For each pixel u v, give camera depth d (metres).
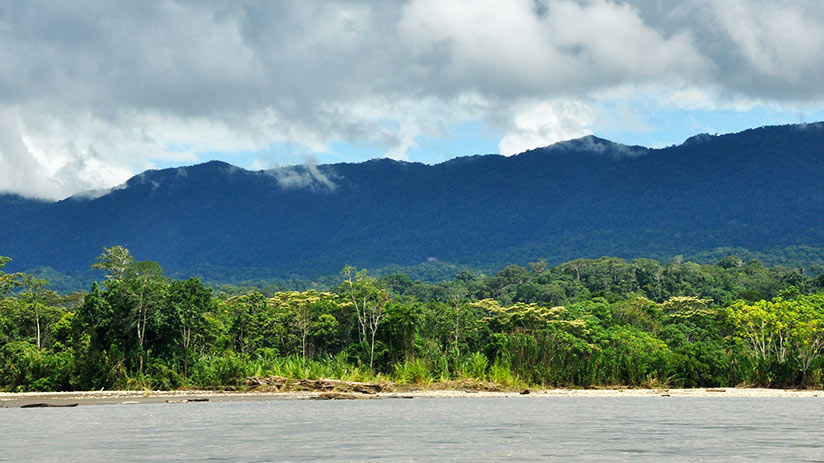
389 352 69.44
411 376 63.62
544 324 119.19
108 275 83.69
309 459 19.72
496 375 62.47
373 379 64.75
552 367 64.06
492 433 26.78
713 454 20.61
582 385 63.50
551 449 21.83
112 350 61.41
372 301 105.00
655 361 66.12
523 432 27.14
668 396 56.47
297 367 63.78
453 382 61.75
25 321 107.12
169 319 64.19
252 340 96.88
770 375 64.31
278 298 146.38
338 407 44.34
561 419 33.56
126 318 62.12
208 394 57.88
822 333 78.88
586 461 19.22
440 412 38.91
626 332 112.06
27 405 46.69
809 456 20.12
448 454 20.72
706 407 42.81
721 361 67.25
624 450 21.52
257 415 37.38
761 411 39.22
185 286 66.19
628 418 34.16
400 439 24.73
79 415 38.34
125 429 29.34
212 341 81.00
